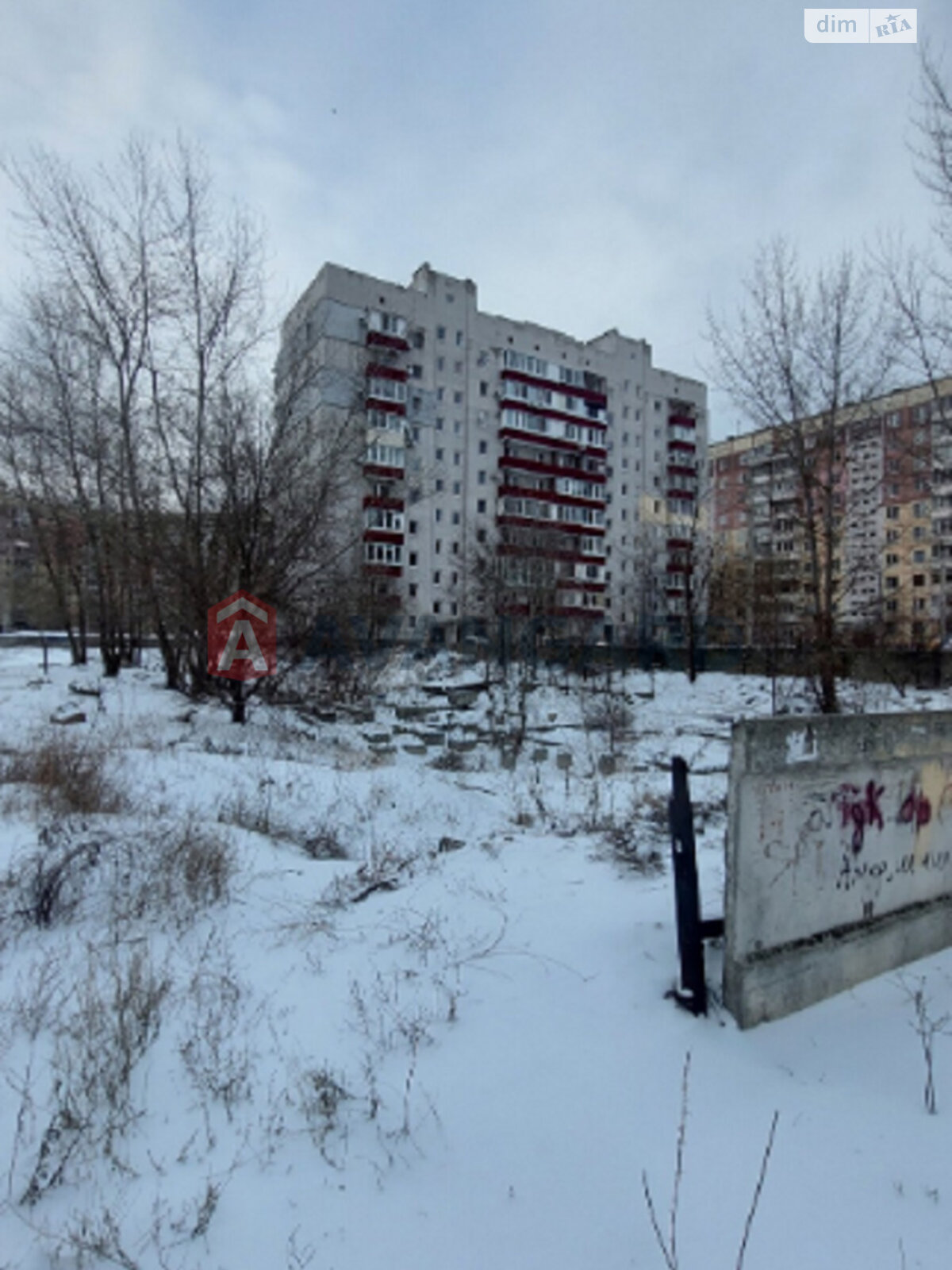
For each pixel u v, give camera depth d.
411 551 40.44
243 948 3.44
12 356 17.05
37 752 7.64
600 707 18.48
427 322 41.31
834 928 2.88
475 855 5.23
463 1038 2.59
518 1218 1.78
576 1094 2.26
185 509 13.73
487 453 43.78
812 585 18.91
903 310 12.82
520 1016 2.72
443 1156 2.00
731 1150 2.01
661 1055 2.44
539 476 45.16
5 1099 2.23
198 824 5.39
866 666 21.38
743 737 2.53
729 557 37.28
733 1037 2.53
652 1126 2.11
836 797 2.86
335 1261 1.65
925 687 20.58
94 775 6.86
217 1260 1.65
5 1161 1.96
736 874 2.55
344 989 2.99
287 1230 1.74
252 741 11.85
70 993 2.86
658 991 2.83
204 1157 2.00
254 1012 2.79
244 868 4.71
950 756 3.33
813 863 2.79
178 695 15.78
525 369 44.53
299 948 3.42
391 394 38.81
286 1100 2.24
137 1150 2.02
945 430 15.45
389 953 3.34
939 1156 2.00
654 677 25.47
